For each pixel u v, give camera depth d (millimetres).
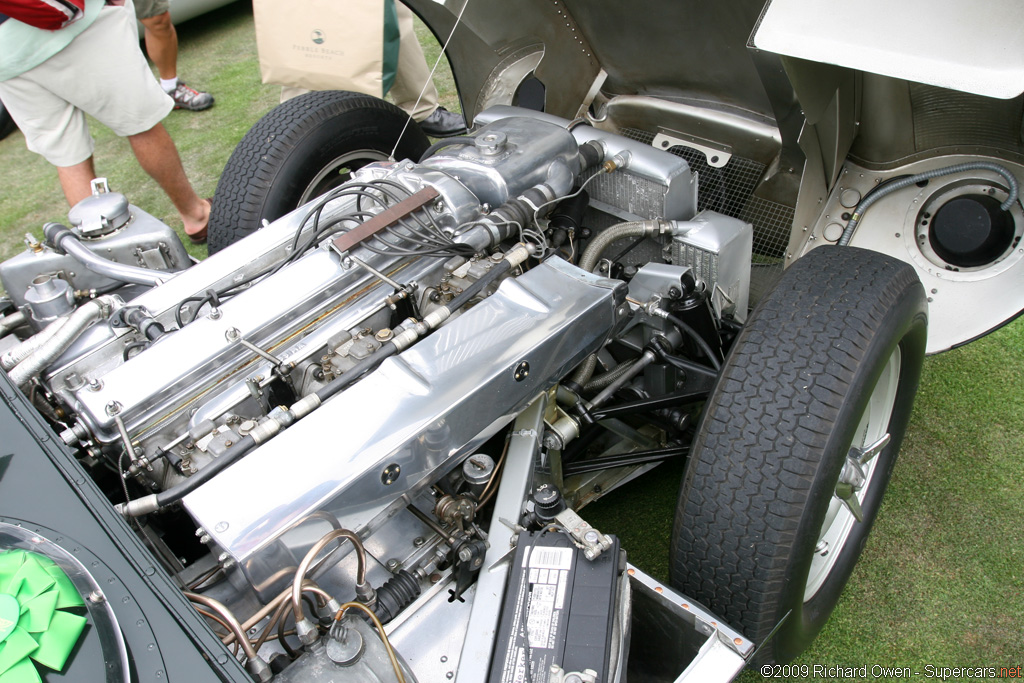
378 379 1792
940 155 2715
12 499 1562
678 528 1844
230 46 6109
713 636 1630
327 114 3000
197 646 1352
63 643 1340
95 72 3486
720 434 1775
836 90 2369
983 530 2490
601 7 2814
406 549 1870
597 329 2070
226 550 1506
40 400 1985
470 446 1861
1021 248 2611
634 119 3242
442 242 2109
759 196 2889
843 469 1986
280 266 2168
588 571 1656
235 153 2951
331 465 1638
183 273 2199
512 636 1602
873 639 2273
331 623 1571
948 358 3043
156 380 1846
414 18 5719
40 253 2303
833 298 1842
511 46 2984
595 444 2676
